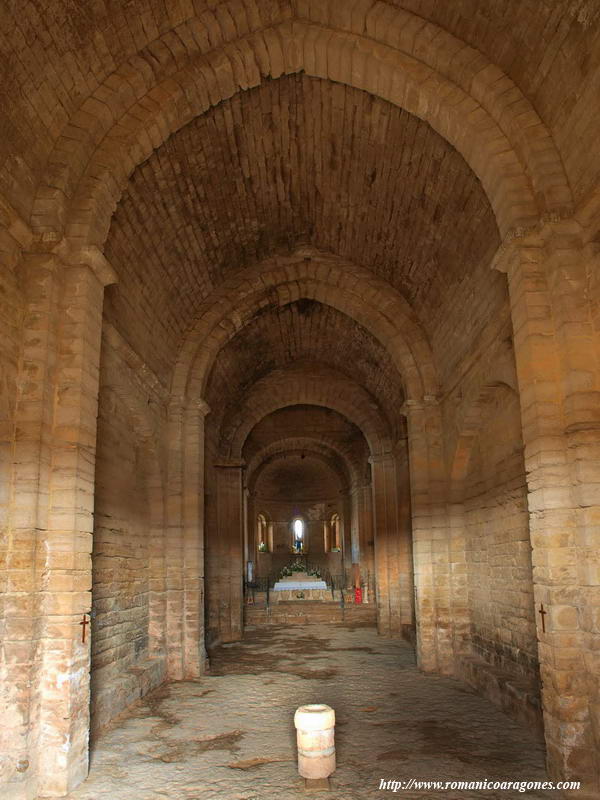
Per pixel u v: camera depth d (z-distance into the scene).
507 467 10.47
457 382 12.23
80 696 7.09
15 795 6.32
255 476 32.75
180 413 13.82
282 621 22.91
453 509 13.06
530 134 7.69
